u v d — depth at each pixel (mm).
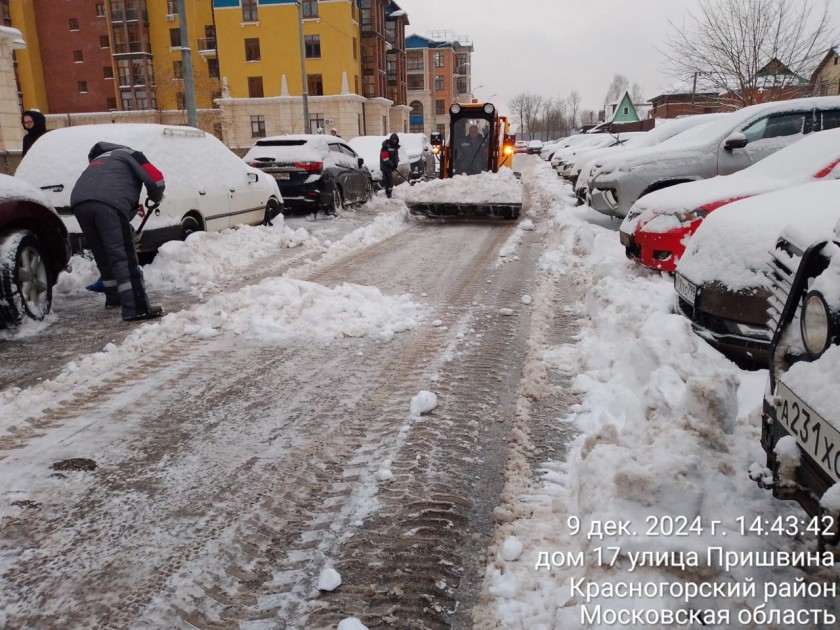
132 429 3693
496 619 2154
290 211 13727
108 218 5789
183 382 4410
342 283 7195
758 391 3660
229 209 9352
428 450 3361
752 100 17359
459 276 7496
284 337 5363
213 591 2357
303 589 2365
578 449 3250
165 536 2682
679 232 5934
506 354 4793
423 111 81688
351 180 13805
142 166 6020
